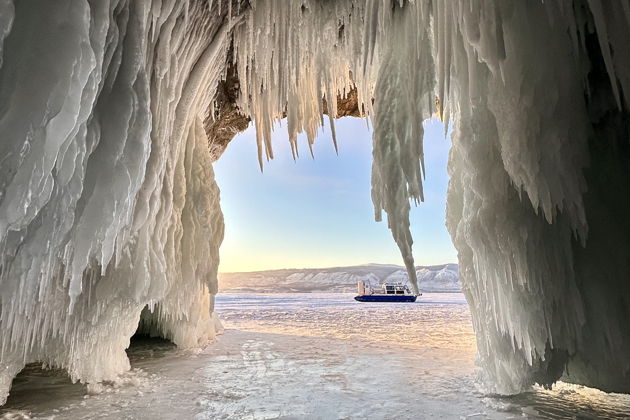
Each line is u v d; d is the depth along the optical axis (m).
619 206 3.98
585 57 3.85
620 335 3.86
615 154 4.03
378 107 5.13
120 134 3.24
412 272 4.75
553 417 3.45
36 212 2.37
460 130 4.39
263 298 48.62
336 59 6.57
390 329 10.92
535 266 4.04
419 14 4.56
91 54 2.45
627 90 3.27
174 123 5.16
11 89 2.10
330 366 5.55
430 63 4.52
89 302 4.25
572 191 3.67
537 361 4.20
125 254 4.36
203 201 6.36
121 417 3.33
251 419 3.31
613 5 3.25
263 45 5.75
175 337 7.05
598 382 4.10
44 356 4.15
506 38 3.76
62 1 2.29
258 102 6.52
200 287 6.99
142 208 4.24
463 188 4.83
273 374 5.01
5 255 2.52
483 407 3.72
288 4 5.38
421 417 3.42
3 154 2.08
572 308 3.97
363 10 5.37
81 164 2.79
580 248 4.05
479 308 4.74
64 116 2.34
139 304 4.76
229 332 9.52
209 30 5.31
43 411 3.47
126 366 5.02
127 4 3.34
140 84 3.51
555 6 3.57
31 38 2.17
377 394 4.12
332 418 3.36
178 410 3.52
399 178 4.91
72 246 3.18
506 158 3.90
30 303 2.97
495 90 3.95
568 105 3.68
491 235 4.21
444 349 7.11
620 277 3.90
